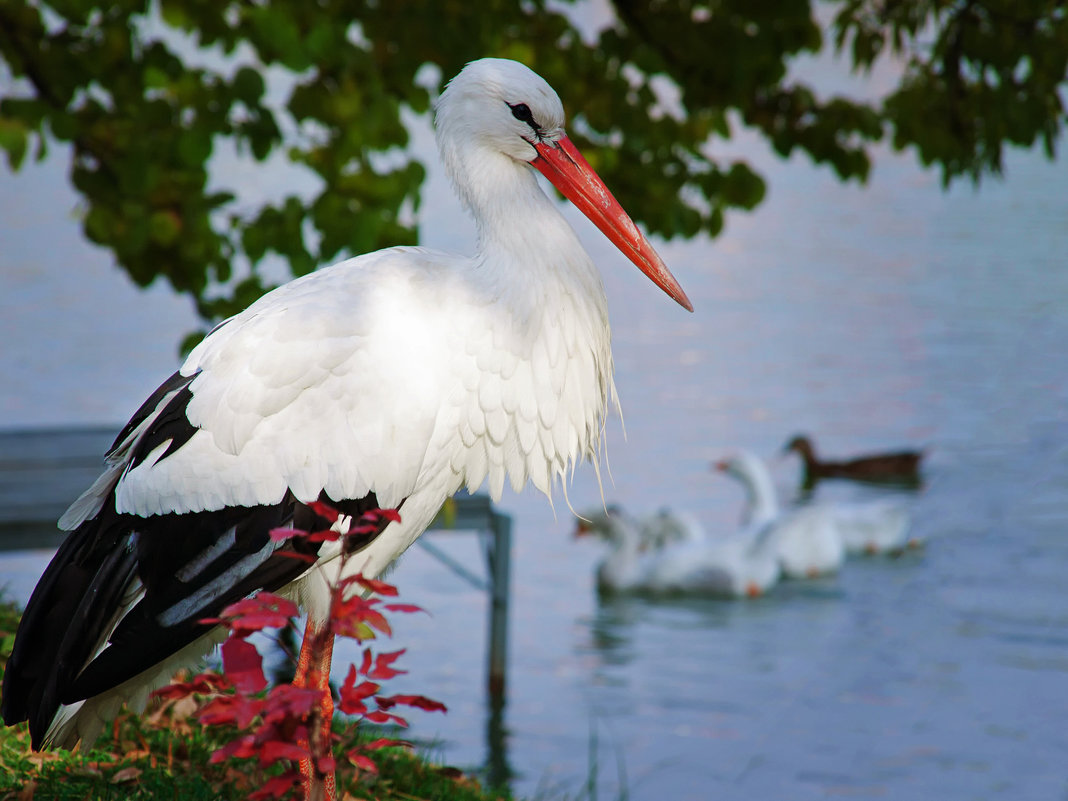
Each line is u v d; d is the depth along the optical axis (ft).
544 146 20.22
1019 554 66.44
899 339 104.78
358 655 47.83
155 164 30.81
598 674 50.26
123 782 19.69
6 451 44.42
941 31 37.24
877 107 44.37
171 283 34.65
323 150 31.40
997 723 46.50
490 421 19.08
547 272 19.51
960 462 79.36
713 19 37.86
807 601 61.82
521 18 36.81
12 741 20.48
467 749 42.04
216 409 17.89
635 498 73.41
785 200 179.52
